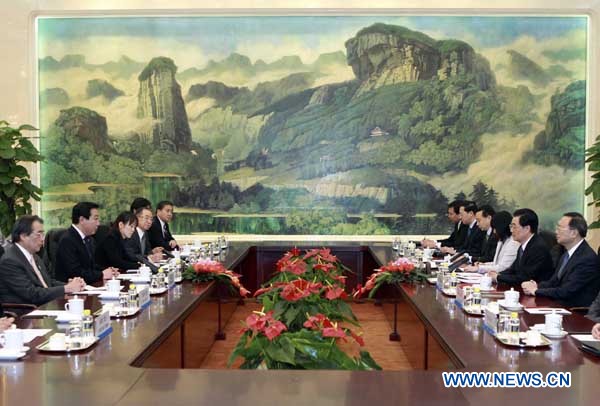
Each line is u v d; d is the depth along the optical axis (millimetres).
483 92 9203
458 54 9188
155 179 9320
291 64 9281
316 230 9344
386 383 2320
